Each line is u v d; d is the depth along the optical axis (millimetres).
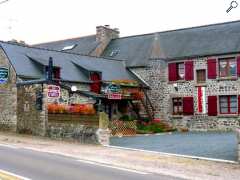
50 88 22609
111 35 38469
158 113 31641
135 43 35938
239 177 11781
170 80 31344
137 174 11523
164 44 33438
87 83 28719
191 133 27516
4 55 26312
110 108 29703
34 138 21391
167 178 11086
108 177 10641
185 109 30406
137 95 30453
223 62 29234
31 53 28172
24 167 11711
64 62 29438
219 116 28859
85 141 19812
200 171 12703
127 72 33062
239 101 28141
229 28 31312
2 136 21938
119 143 20469
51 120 21828
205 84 29625
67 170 11500
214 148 18109
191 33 33188
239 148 14422
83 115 20516
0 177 9906
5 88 25406
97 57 32781
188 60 30625
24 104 23703
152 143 20453
